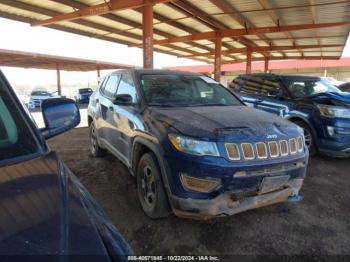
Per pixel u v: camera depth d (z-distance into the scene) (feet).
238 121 10.32
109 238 3.68
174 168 9.32
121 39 59.47
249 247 9.52
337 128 18.42
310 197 13.55
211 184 8.86
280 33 59.26
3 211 3.34
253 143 9.32
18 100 5.44
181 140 9.30
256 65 113.91
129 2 34.91
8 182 3.88
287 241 9.91
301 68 112.27
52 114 6.39
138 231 10.25
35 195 3.72
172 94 13.07
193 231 10.34
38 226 3.22
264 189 9.44
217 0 36.65
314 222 11.25
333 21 46.14
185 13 42.86
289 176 9.91
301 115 20.26
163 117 10.66
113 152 15.05
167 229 10.40
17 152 4.60
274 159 9.50
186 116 10.62
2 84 5.47
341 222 11.30
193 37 57.67
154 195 10.52
